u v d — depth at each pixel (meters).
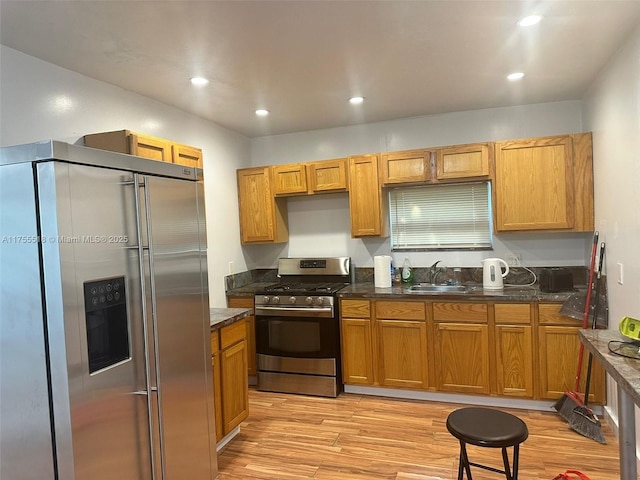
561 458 2.48
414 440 2.78
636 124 2.26
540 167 3.32
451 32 2.18
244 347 2.97
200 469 2.19
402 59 2.52
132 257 1.78
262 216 4.16
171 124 3.29
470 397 3.32
